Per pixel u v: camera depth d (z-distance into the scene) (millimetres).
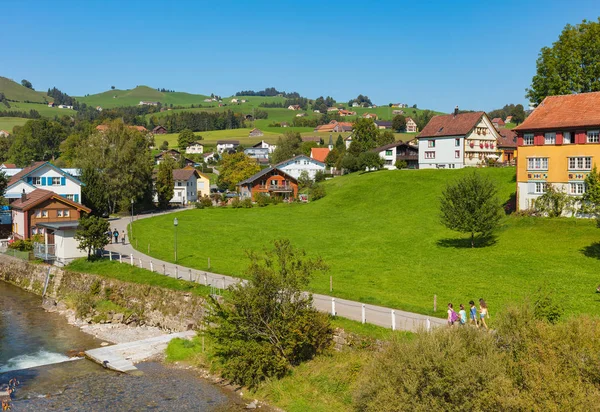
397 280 43250
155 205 113812
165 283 45875
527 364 21125
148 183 107438
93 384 31781
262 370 30781
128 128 103625
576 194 60719
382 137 160625
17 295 55250
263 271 30891
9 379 32531
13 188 81688
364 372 25281
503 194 76250
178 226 79875
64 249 56656
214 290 42094
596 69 72375
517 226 59906
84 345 39375
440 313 33250
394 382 22969
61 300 51375
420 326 25219
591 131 59625
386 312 33938
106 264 53969
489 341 22938
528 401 20234
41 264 58000
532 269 44281
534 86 79000
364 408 23922
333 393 28031
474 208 53844
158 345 38156
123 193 96812
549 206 61281
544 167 63531
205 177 138625
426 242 59219
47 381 32281
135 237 71062
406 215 77312
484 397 21000
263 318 31297
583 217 58938
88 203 91188
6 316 47281
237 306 31000
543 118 64938
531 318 23719
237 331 30766
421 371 22391
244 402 29141
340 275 45875
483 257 50094
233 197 116875
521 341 22609
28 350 38156
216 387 31250
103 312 46438
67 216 71375
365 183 98750
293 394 28797
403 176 98062
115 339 40656
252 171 141125
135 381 32156
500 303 35219
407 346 23500
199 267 51531
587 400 19484
